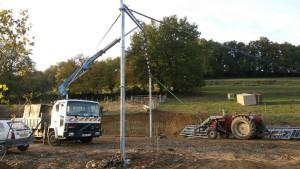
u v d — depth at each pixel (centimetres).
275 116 2962
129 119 3266
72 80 1975
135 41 5609
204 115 3184
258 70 8331
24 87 2736
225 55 8394
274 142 1808
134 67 5531
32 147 1839
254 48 8331
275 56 8088
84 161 1206
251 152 1402
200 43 6056
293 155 1292
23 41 731
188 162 1079
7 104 736
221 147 1591
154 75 5406
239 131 2048
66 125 1848
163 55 5400
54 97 2280
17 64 748
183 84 5312
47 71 6681
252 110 3394
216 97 4844
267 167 982
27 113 2184
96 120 1966
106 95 5775
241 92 5388
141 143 1892
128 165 1045
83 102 1939
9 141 1520
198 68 5409
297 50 8125
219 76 8700
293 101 3922
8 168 1109
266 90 5553
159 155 1221
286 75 8050
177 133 2897
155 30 5431
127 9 1088
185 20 5466
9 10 721
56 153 1516
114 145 1848
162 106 3922
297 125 2591
